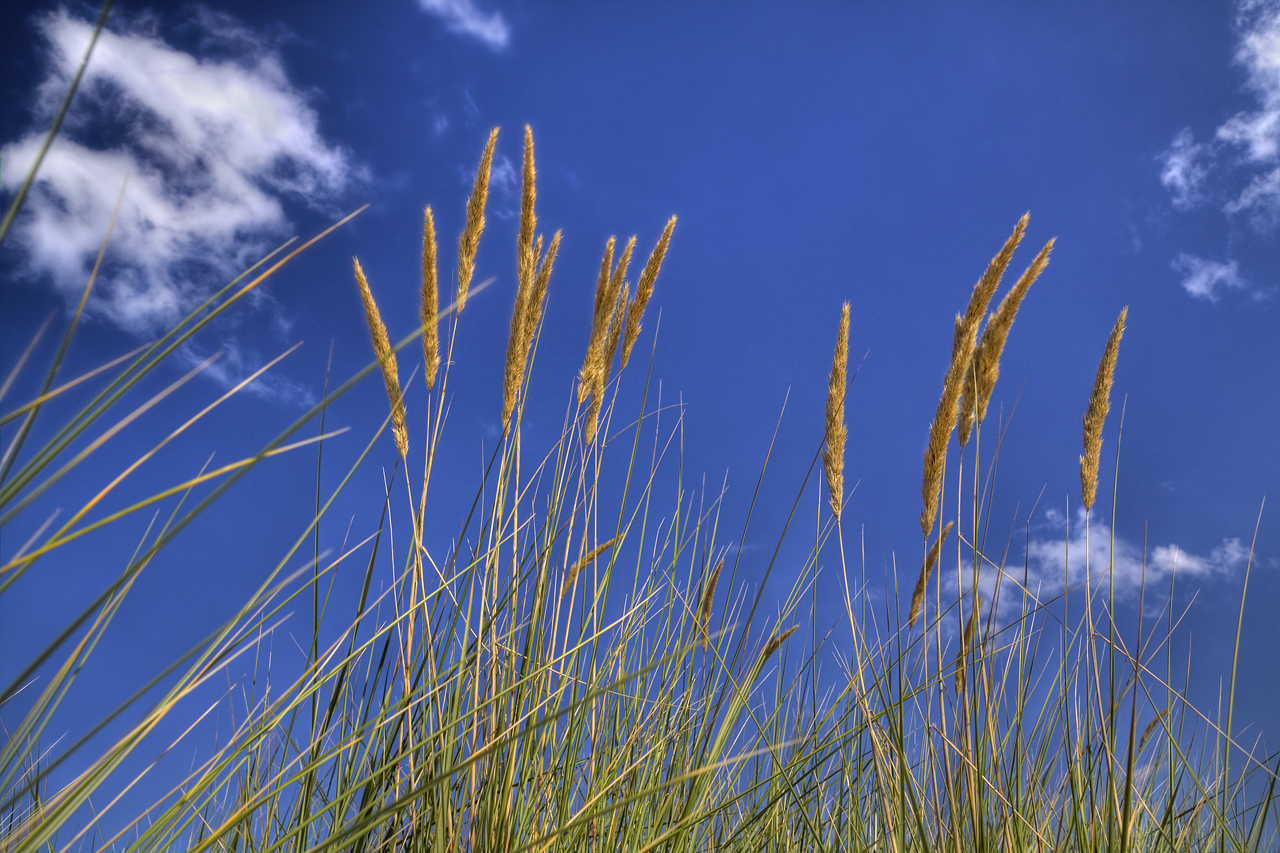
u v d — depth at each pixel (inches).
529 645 32.5
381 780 30.0
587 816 26.4
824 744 32.6
